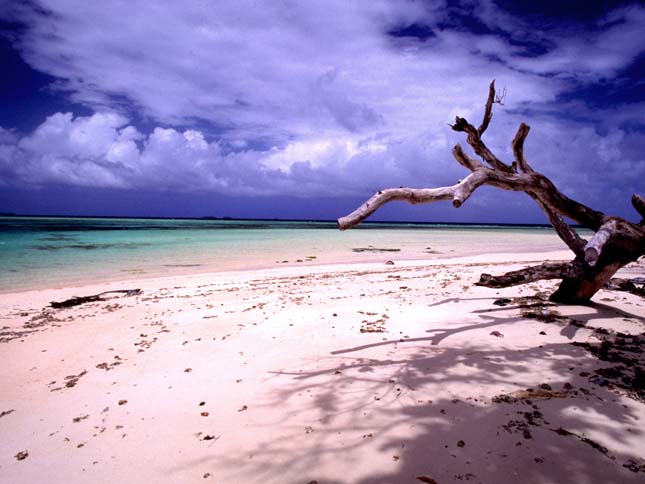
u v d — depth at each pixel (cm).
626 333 554
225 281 1373
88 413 413
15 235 4222
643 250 617
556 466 276
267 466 296
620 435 309
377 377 441
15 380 518
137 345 638
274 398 407
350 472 282
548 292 845
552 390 386
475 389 396
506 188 595
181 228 7000
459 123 710
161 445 339
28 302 1047
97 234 4638
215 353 571
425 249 2867
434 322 657
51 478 308
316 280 1309
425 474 275
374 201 450
